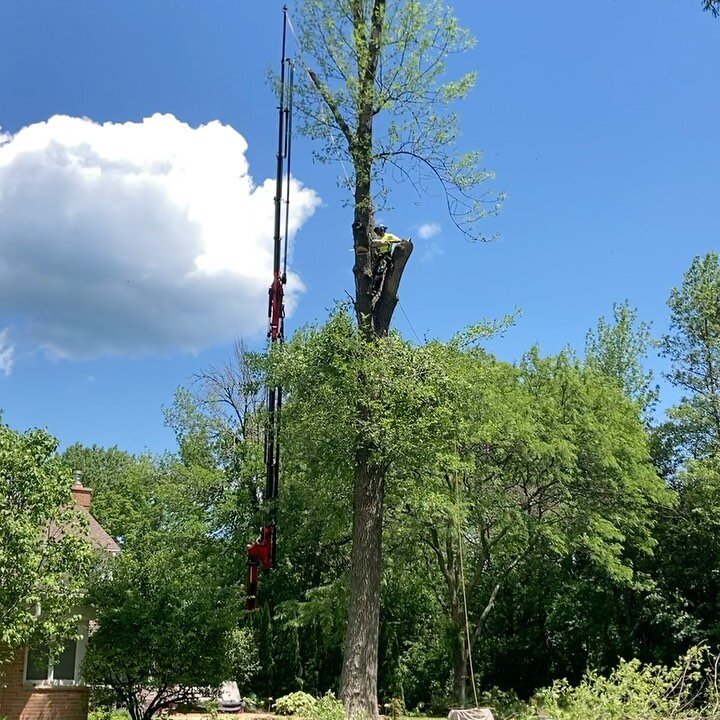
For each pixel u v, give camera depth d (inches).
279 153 776.9
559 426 1003.9
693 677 393.4
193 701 696.4
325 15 669.9
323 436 689.6
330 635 1190.3
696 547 1173.1
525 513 1031.6
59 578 562.9
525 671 1336.1
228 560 1224.2
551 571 1245.7
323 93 676.1
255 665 1115.3
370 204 682.8
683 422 1341.0
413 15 658.8
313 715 541.6
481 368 919.7
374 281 681.6
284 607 1123.9
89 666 653.3
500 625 1368.1
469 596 1087.0
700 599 1184.8
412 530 1003.9
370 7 672.4
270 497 808.9
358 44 654.5
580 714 376.2
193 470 1277.1
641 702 372.5
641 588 1106.1
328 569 1289.4
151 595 688.4
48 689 669.9
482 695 1136.2
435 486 823.7
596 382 1106.1
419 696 1330.0
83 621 696.4
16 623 523.5
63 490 575.5
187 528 1251.8
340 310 669.9
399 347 666.8
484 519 1055.6
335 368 650.2
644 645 1252.5
